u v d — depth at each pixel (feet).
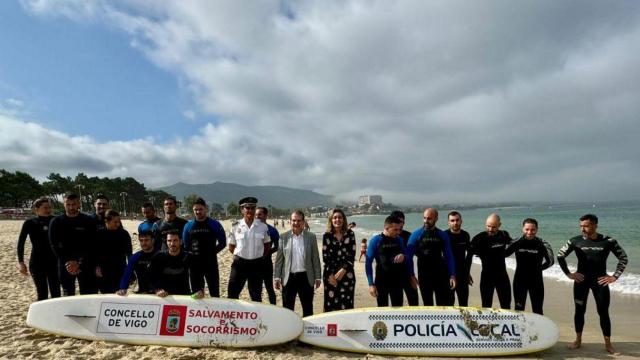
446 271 20.61
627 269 47.03
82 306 20.01
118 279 21.97
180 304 19.74
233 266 20.70
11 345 18.26
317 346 19.45
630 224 136.67
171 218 22.66
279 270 20.49
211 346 19.15
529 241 20.44
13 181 243.40
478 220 233.14
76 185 298.35
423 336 19.30
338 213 20.43
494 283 20.94
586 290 19.61
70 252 20.56
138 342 19.30
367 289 38.17
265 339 19.19
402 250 20.07
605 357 18.63
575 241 20.10
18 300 26.37
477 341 19.17
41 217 21.50
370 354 19.10
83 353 17.65
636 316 26.73
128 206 370.32
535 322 19.48
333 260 20.44
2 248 55.36
